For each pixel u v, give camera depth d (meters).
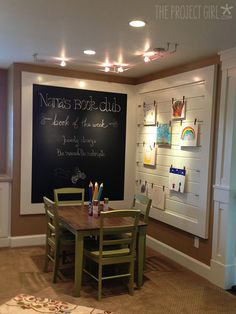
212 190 3.67
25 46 3.57
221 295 3.35
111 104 5.00
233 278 3.52
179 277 3.77
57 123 4.69
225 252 3.49
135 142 5.14
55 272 3.47
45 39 3.30
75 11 2.55
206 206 3.70
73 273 3.74
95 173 4.97
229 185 3.44
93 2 2.37
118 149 5.10
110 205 5.07
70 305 3.01
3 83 4.91
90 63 4.27
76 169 4.85
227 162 3.46
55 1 2.38
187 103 4.01
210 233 3.71
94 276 3.47
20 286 3.37
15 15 2.67
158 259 4.34
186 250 4.10
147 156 4.81
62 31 3.04
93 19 2.71
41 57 4.05
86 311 2.91
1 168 5.00
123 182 5.14
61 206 4.16
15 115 4.46
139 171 5.06
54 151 4.71
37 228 4.70
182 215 4.11
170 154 4.33
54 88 4.64
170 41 3.21
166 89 4.42
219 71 3.57
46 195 4.69
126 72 4.71
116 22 2.76
